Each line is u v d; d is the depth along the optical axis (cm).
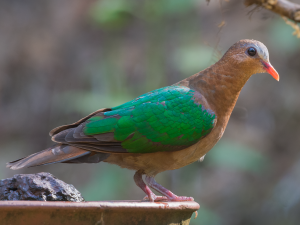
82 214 357
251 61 497
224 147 1405
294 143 1670
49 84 1917
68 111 1788
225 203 1599
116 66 1761
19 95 1906
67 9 1942
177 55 1487
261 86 1712
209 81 502
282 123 1694
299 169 1594
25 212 344
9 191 435
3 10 1912
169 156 479
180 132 470
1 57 1877
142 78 1723
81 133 449
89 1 1903
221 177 1631
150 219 391
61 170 1680
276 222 1514
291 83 1689
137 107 470
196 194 1508
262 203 1580
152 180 502
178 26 1528
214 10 1564
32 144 1883
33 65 1920
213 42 1514
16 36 1916
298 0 1413
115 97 1544
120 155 475
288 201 1530
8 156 1825
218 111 496
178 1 1481
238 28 1580
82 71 1861
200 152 496
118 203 369
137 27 1769
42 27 1942
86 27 1897
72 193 441
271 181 1619
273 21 1584
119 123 458
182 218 419
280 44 1584
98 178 1432
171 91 488
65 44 1934
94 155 465
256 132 1650
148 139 462
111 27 1628
